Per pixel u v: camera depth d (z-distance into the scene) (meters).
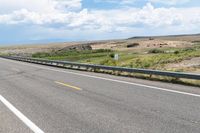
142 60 35.19
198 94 11.09
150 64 29.31
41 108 9.34
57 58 61.28
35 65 35.50
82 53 84.75
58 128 6.90
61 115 8.27
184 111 8.33
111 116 7.97
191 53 42.00
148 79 17.09
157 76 17.52
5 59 59.03
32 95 12.12
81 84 15.33
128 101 10.09
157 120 7.39
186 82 14.59
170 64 28.84
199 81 14.43
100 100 10.45
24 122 7.57
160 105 9.25
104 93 12.03
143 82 15.48
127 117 7.80
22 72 24.58
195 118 7.49
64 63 30.47
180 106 9.02
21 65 35.47
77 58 58.97
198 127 6.65
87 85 14.86
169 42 141.88
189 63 28.28
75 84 15.41
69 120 7.66
